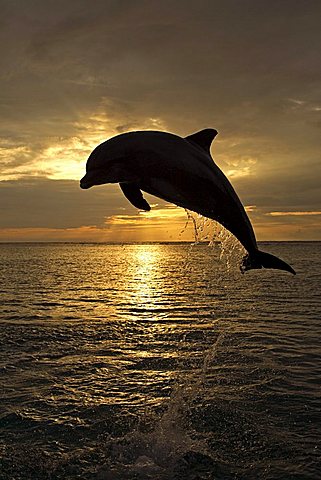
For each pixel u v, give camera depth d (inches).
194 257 3649.1
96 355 486.3
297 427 312.3
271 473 261.0
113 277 1630.2
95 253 4921.3
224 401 356.2
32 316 746.8
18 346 525.3
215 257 3582.7
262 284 1300.4
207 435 305.1
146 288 1224.2
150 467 269.6
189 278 1561.3
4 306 864.3
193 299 975.0
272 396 363.9
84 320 708.0
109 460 277.1
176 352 501.0
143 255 4384.8
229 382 398.6
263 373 421.1
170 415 331.9
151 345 534.0
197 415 332.5
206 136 212.1
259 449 286.4
